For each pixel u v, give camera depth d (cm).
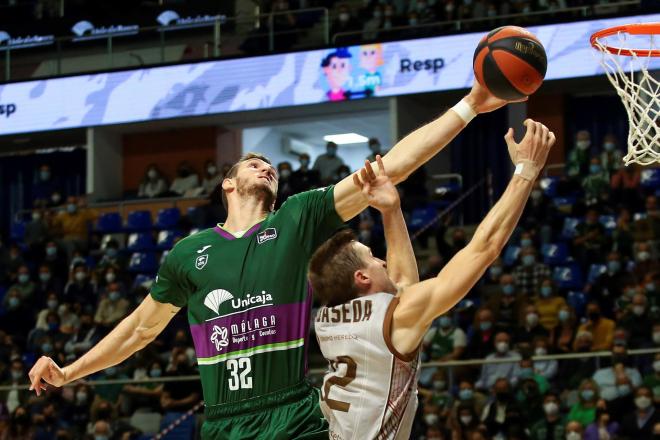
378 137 2966
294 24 2512
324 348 500
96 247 2447
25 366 1997
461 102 548
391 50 2375
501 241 471
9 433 1633
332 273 492
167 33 2605
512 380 1477
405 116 2441
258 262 555
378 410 482
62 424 1625
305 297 552
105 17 2658
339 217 564
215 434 549
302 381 546
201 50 2580
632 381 1410
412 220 2275
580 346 1631
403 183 2330
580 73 2212
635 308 1659
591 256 1977
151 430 1591
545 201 2125
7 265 2364
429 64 2345
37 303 2247
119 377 1788
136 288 2108
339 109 2567
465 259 473
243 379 545
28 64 2719
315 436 534
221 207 2316
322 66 2423
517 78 525
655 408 1380
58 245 2380
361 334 484
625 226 1972
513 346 1694
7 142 2812
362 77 2388
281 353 545
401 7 2530
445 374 1513
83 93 2608
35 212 2523
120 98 2581
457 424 1445
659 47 934
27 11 2711
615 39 968
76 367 611
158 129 2767
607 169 2147
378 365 482
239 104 2481
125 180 2783
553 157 2511
